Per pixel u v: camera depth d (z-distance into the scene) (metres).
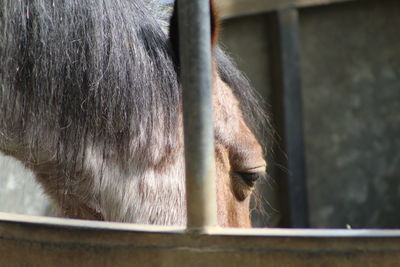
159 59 3.93
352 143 11.88
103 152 3.78
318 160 11.78
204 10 2.36
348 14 11.85
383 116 11.91
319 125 11.77
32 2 3.55
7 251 2.41
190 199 2.31
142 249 2.21
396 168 11.91
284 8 11.38
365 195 11.90
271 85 11.65
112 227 2.28
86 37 3.67
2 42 3.43
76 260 2.28
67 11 3.64
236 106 4.42
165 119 3.87
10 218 2.47
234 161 4.35
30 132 3.63
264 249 2.14
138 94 3.79
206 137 2.33
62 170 3.79
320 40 11.78
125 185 3.83
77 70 3.65
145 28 4.02
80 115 3.69
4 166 4.52
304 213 11.58
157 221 3.86
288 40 11.44
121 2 3.92
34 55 3.54
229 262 2.17
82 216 4.00
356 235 2.10
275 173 11.54
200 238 2.18
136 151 3.82
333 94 11.83
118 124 3.76
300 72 11.63
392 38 11.94
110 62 3.72
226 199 4.30
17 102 3.57
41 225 2.33
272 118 11.59
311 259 2.12
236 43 11.47
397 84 11.92
